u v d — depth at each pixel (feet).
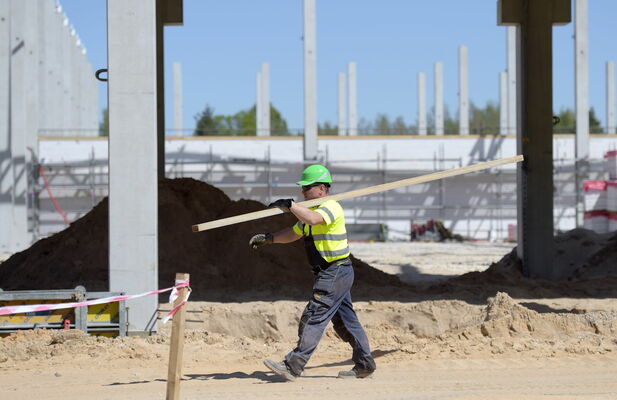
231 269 81.46
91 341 50.21
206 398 36.40
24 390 38.88
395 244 198.59
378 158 214.90
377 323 64.03
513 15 98.27
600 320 54.85
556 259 107.65
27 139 201.87
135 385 39.86
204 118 391.24
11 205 170.50
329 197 37.63
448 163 215.51
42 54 216.13
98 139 209.26
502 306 56.75
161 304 65.26
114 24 54.85
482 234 215.51
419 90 244.63
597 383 40.24
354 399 36.11
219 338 54.80
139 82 54.90
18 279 80.33
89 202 208.54
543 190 98.63
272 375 42.63
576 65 212.02
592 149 216.33
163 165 105.19
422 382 40.27
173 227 85.05
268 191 212.84
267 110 238.07
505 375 42.14
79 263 79.20
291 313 64.18
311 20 200.44
